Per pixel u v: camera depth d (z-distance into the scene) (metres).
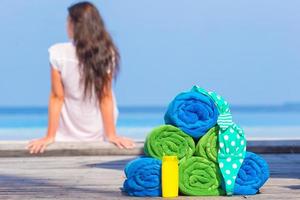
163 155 5.61
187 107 5.61
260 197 5.47
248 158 5.61
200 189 5.56
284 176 6.64
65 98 7.68
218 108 5.64
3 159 8.07
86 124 7.84
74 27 7.33
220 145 5.52
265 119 54.66
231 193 5.53
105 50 7.34
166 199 5.43
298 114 68.12
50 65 7.41
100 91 7.48
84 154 7.98
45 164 7.62
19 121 50.62
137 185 5.56
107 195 5.64
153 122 46.53
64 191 5.86
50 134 7.90
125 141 7.88
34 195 5.66
